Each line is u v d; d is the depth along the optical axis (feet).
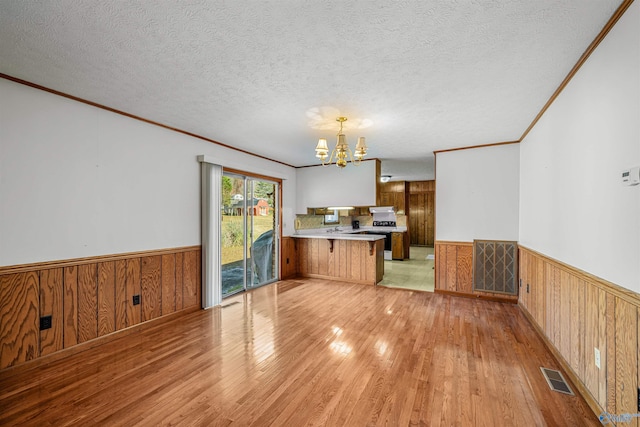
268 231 18.11
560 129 8.10
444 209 15.24
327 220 24.67
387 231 27.58
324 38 5.84
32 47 6.14
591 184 6.30
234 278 16.02
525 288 12.19
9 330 7.44
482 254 14.32
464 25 5.42
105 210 9.53
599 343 5.90
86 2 4.78
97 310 9.25
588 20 5.31
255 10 5.01
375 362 8.07
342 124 11.12
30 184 7.88
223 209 15.08
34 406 6.22
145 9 4.98
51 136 8.28
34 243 7.92
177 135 12.01
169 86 8.01
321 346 9.07
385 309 12.68
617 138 5.28
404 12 5.06
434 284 16.46
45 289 8.09
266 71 7.18
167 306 11.47
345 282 18.01
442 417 5.88
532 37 5.81
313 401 6.40
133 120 10.38
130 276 10.20
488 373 7.50
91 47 6.16
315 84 7.86
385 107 9.45
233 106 9.42
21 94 7.72
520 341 9.43
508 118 10.43
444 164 15.26
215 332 10.23
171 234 11.75
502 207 13.97
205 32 5.65
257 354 8.56
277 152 16.10
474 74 7.29
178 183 12.06
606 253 5.68
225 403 6.32
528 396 6.57
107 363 8.05
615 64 5.32
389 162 19.10
